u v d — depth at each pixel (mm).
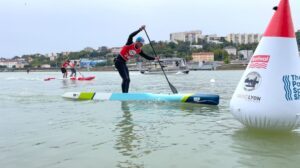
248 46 158375
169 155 4738
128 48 11328
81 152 4941
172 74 54594
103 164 4395
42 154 4875
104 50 144875
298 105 5543
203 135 5867
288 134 5801
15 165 4422
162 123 7012
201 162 4418
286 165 4250
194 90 15805
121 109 9039
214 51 145750
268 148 4992
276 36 5723
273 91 5543
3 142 5578
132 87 18844
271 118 5520
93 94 11602
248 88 5797
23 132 6309
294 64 5684
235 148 5020
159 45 116500
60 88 18562
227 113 8156
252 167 4195
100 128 6570
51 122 7285
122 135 5961
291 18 5840
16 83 26156
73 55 144875
